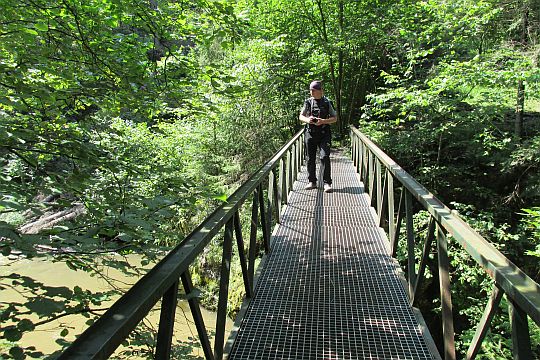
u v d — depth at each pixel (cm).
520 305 134
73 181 264
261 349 267
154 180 318
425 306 770
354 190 704
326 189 694
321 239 475
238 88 403
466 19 871
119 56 368
